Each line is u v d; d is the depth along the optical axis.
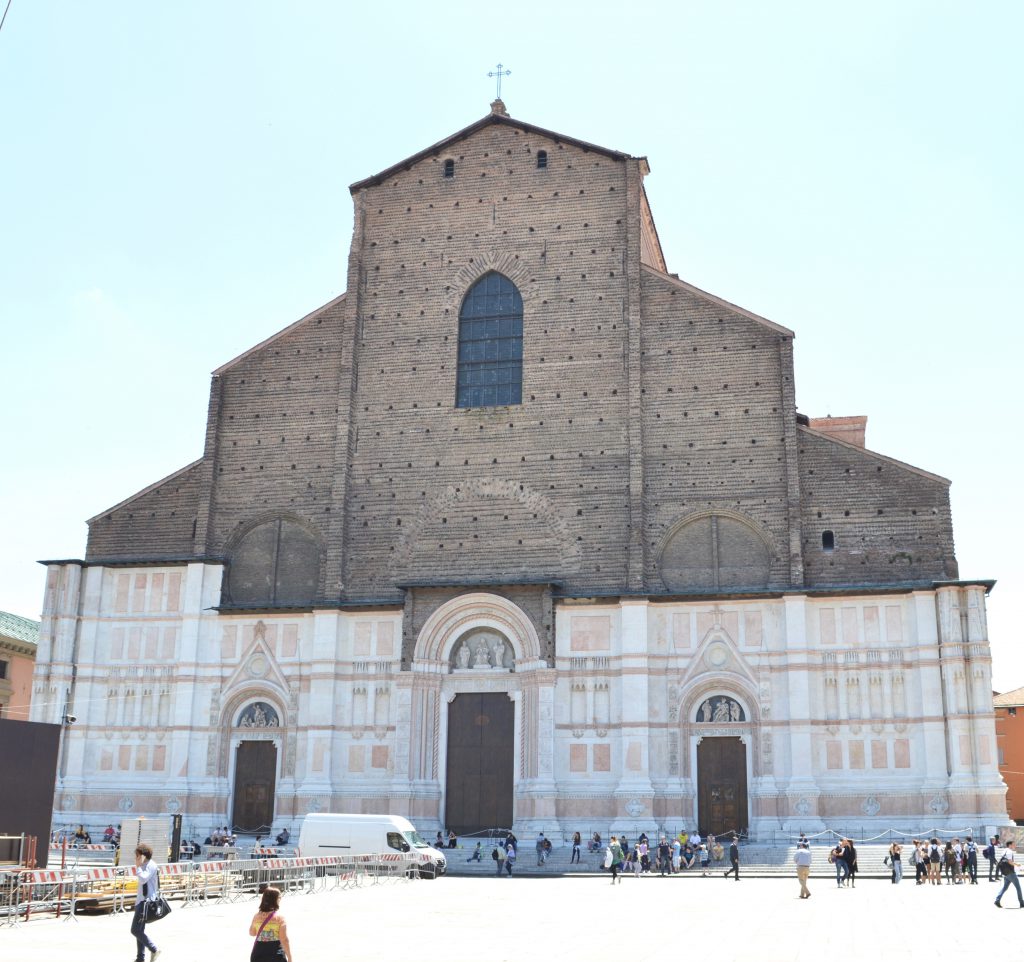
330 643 59.59
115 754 60.81
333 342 65.12
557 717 56.84
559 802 55.84
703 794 55.56
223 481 64.12
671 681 56.59
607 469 60.06
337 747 58.78
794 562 56.38
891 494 56.88
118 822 59.62
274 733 59.91
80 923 31.00
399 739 57.69
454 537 60.88
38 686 61.22
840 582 56.31
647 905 36.84
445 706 58.75
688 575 58.19
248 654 60.75
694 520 58.78
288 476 63.50
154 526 64.12
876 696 54.50
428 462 62.19
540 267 63.94
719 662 56.31
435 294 64.88
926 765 52.94
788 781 54.03
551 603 57.75
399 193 67.12
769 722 55.06
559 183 65.06
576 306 62.84
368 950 25.89
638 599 57.09
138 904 22.75
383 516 61.88
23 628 86.19
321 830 49.03
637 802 54.56
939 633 54.16
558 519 59.91
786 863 51.72
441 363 63.62
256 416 64.81
